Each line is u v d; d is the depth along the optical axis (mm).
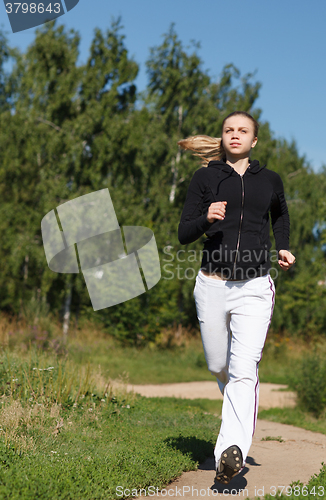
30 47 23719
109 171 23406
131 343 19984
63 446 4539
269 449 5691
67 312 21625
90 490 3275
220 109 27734
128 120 24062
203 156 4082
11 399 5418
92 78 23359
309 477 4145
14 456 3861
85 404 6387
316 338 24969
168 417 6910
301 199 33062
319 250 30469
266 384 15656
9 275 24562
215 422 6793
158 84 27094
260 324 3582
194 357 19047
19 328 14938
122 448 4633
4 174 23656
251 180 3686
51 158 22734
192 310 25984
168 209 25203
